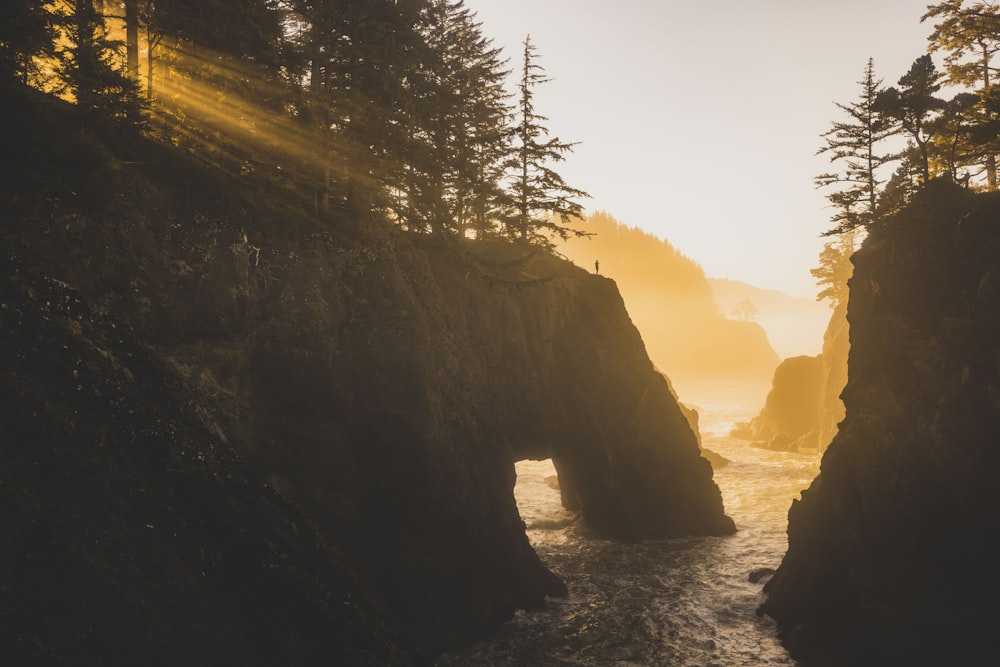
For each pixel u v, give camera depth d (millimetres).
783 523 45625
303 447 23812
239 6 24828
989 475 22875
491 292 39531
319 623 15641
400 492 26172
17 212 16422
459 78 44375
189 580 13391
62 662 10094
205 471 16078
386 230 30844
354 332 26109
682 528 42938
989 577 21812
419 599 25922
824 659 25281
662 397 44469
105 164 18906
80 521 12102
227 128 26672
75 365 14797
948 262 27391
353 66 29234
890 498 25531
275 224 24984
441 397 29422
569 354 42938
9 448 11945
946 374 25672
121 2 28984
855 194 50875
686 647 27062
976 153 38812
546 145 45500
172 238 21312
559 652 26719
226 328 22047
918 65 40906
